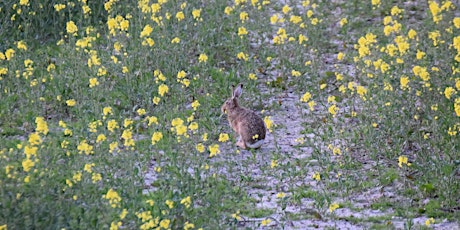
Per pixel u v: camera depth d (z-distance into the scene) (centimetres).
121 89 1508
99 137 1110
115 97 1519
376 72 1652
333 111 1341
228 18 2012
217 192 1106
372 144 1310
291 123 1469
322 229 1043
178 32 1720
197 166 1221
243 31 1708
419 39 1819
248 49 1830
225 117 1478
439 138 1303
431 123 1364
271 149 1344
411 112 1402
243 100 1534
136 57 1653
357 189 1175
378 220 1071
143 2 1808
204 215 1024
